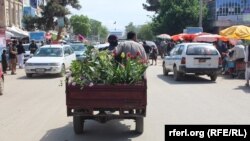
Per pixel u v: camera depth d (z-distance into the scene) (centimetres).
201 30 4094
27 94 1541
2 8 4991
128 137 862
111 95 838
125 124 998
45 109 1202
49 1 6531
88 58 888
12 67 2467
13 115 1113
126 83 862
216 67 1942
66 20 6638
